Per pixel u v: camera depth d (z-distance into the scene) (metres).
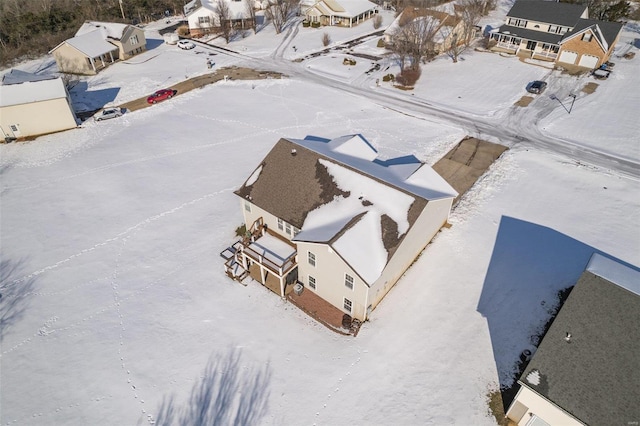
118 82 57.81
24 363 22.59
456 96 51.38
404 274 27.14
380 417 19.86
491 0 83.25
